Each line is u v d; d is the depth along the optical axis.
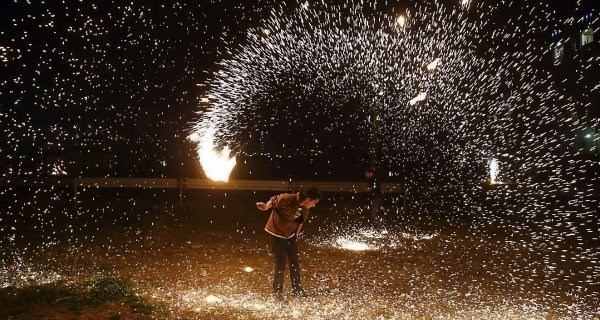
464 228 13.63
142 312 6.09
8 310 6.02
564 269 9.01
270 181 18.06
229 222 14.00
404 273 8.55
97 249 10.12
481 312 6.48
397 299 7.02
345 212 16.39
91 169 22.06
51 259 9.14
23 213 15.07
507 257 9.96
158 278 7.94
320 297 7.03
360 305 6.70
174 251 10.08
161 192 20.98
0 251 9.72
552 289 7.69
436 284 7.87
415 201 19.42
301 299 6.93
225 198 19.50
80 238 11.28
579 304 6.91
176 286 7.48
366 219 15.11
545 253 10.41
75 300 6.41
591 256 10.09
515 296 7.27
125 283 7.31
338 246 10.87
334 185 18.20
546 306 6.79
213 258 9.49
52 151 20.78
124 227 12.78
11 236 11.38
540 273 8.68
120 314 5.97
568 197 18.97
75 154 21.88
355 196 20.11
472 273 8.63
